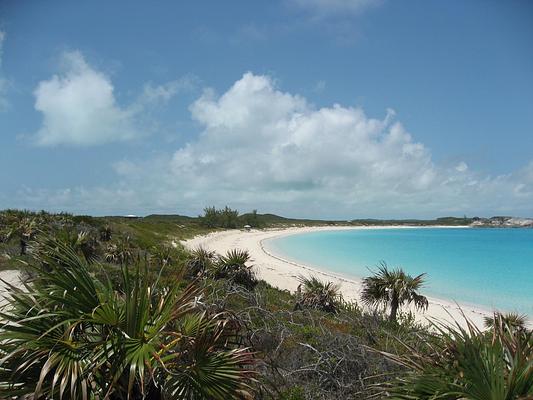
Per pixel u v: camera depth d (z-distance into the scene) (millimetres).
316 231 163125
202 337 4262
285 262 49438
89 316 4141
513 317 11047
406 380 4277
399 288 15281
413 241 98375
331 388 6863
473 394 3838
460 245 84688
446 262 52500
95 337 4285
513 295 29828
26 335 3990
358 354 7328
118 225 43219
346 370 7023
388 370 7039
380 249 73750
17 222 25094
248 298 9945
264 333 7840
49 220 32500
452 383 3957
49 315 4035
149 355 4027
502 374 3836
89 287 4398
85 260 13320
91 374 3871
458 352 4281
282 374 6684
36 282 4738
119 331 4078
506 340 4344
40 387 3570
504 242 95000
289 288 28891
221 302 8352
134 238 36344
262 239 96438
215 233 92562
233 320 4949
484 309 24641
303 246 80375
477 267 47156
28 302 4621
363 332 10633
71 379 3670
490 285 34469
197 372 4098
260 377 5500
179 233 69438
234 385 4164
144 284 4367
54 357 3750
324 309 15094
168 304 4613
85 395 3631
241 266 16609
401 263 51250
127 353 3928
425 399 4012
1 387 3814
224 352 4449
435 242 94688
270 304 14023
